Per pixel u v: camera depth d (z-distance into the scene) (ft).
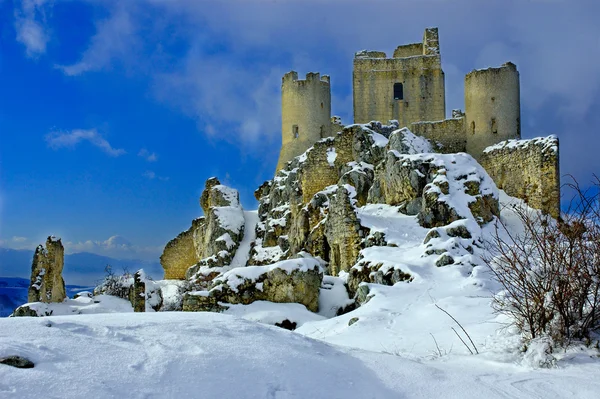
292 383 18.11
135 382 16.35
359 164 99.66
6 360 16.29
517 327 27.71
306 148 143.95
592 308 26.23
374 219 74.79
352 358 21.93
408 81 148.56
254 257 109.19
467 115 121.08
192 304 55.62
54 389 15.17
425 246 60.08
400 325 36.88
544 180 84.84
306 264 57.77
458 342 29.35
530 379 21.42
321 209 93.20
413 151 92.48
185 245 140.46
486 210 75.36
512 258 35.70
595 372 22.07
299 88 144.87
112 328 20.84
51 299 84.74
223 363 18.45
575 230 27.22
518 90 122.52
